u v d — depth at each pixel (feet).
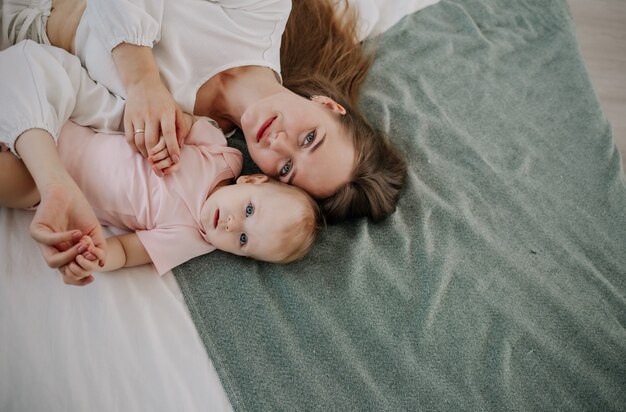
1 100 2.95
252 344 3.15
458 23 5.12
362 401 3.09
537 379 3.34
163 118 3.21
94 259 2.62
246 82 3.67
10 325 2.81
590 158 4.55
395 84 4.53
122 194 3.18
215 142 3.55
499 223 4.00
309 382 3.09
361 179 3.57
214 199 3.29
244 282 3.36
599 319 3.66
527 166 4.39
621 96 5.38
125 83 3.30
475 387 3.24
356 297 3.41
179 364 2.98
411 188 3.91
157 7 3.43
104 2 3.23
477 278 3.64
